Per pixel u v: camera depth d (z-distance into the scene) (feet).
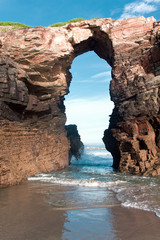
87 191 32.37
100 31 67.15
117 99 68.18
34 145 51.83
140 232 16.78
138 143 57.67
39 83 58.80
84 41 69.10
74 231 16.96
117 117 68.90
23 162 44.04
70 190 33.09
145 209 22.72
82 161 107.45
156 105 55.52
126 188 34.88
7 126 39.19
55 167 63.93
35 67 56.65
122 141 62.64
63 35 61.11
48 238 15.58
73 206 23.98
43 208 23.18
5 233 16.42
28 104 49.24
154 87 56.54
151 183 40.04
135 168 54.49
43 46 56.34
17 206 23.86
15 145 41.22
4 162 35.47
